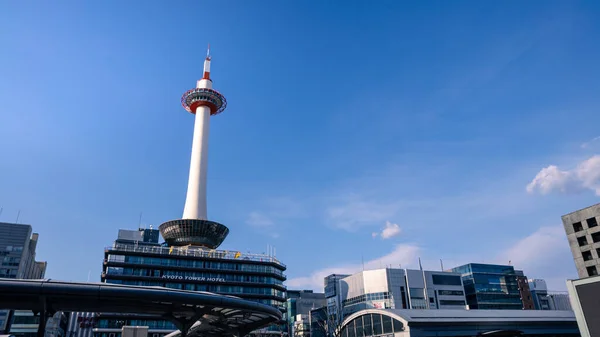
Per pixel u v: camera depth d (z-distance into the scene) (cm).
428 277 13862
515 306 14762
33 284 3331
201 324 5719
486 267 15025
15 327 11075
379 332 8019
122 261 11594
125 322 10806
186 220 13600
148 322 10969
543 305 16012
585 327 4903
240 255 13225
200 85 16200
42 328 3494
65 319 15688
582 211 8694
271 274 12938
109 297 3556
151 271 11788
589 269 8375
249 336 11475
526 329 8231
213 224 13938
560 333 8538
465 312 8200
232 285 12412
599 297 4803
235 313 4806
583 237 8625
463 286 14450
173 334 6372
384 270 13512
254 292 12531
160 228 14400
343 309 14650
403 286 13488
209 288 12094
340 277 16662
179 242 13900
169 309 4216
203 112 15738
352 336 8906
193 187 14575
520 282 15375
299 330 15438
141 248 12175
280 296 13200
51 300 3628
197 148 15150
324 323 12575
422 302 13400
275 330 12388
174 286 11762
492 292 14625
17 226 15400
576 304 5041
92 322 10700
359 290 14012
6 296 3388
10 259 14838
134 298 3638
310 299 19138
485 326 7875
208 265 12512
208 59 17025
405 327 7331
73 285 3447
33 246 18100
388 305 12988
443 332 7512
